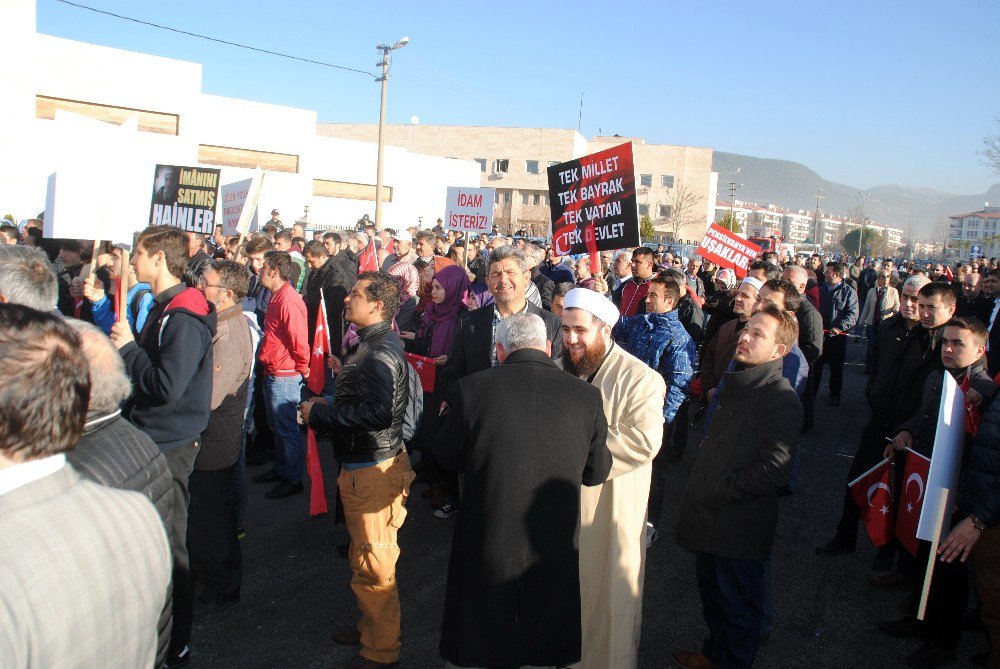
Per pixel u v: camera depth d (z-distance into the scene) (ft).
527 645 8.51
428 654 12.37
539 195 187.62
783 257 64.64
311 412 11.69
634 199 18.97
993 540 10.19
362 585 11.54
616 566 10.34
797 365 14.48
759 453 10.66
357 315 11.68
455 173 117.80
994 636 10.30
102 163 12.54
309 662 11.89
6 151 58.44
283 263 18.79
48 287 9.12
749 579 10.89
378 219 81.97
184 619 11.24
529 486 8.57
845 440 26.91
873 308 40.96
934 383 13.12
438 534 17.30
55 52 62.28
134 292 15.01
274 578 14.74
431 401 17.53
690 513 11.24
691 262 39.14
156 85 69.62
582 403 8.98
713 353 18.26
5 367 4.34
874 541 12.89
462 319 15.11
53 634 4.23
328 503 18.89
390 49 80.18
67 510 4.57
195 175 20.34
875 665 12.46
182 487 11.10
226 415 12.95
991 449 10.27
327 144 93.15
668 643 12.96
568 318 10.87
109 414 7.08
